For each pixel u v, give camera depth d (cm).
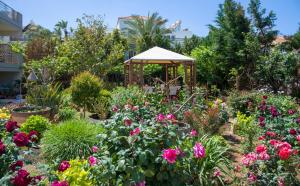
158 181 301
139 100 768
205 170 370
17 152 287
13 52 1859
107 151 297
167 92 906
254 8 1819
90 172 299
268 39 1812
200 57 1822
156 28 3303
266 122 551
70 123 531
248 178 358
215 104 761
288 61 1480
